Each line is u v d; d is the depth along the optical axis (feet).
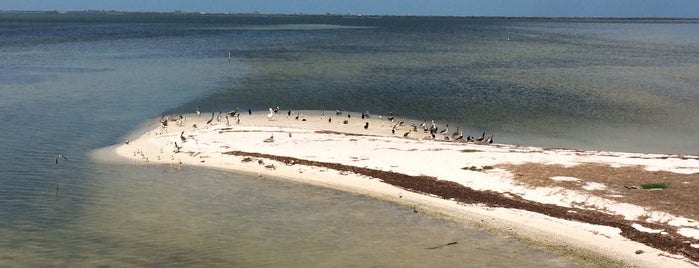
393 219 103.30
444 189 117.39
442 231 97.55
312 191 119.03
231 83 269.64
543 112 206.28
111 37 595.06
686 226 92.43
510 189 115.03
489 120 195.00
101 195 114.11
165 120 181.37
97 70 311.68
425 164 132.87
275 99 231.71
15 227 95.20
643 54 429.79
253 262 84.89
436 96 238.27
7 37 580.30
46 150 148.66
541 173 121.08
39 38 568.41
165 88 254.47
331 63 352.69
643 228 93.71
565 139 170.19
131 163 139.54
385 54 419.95
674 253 85.35
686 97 232.32
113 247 88.63
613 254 86.33
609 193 107.55
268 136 163.84
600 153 142.10
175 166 137.80
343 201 112.88
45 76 285.43
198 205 109.70
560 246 90.17
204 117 197.47
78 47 460.96
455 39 620.90
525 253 88.38
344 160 138.72
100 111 202.80
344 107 217.15
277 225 100.01
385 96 238.48
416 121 195.31
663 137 172.04
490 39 623.77
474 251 89.56
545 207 105.50
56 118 188.85
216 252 88.02
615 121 192.13
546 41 593.83
